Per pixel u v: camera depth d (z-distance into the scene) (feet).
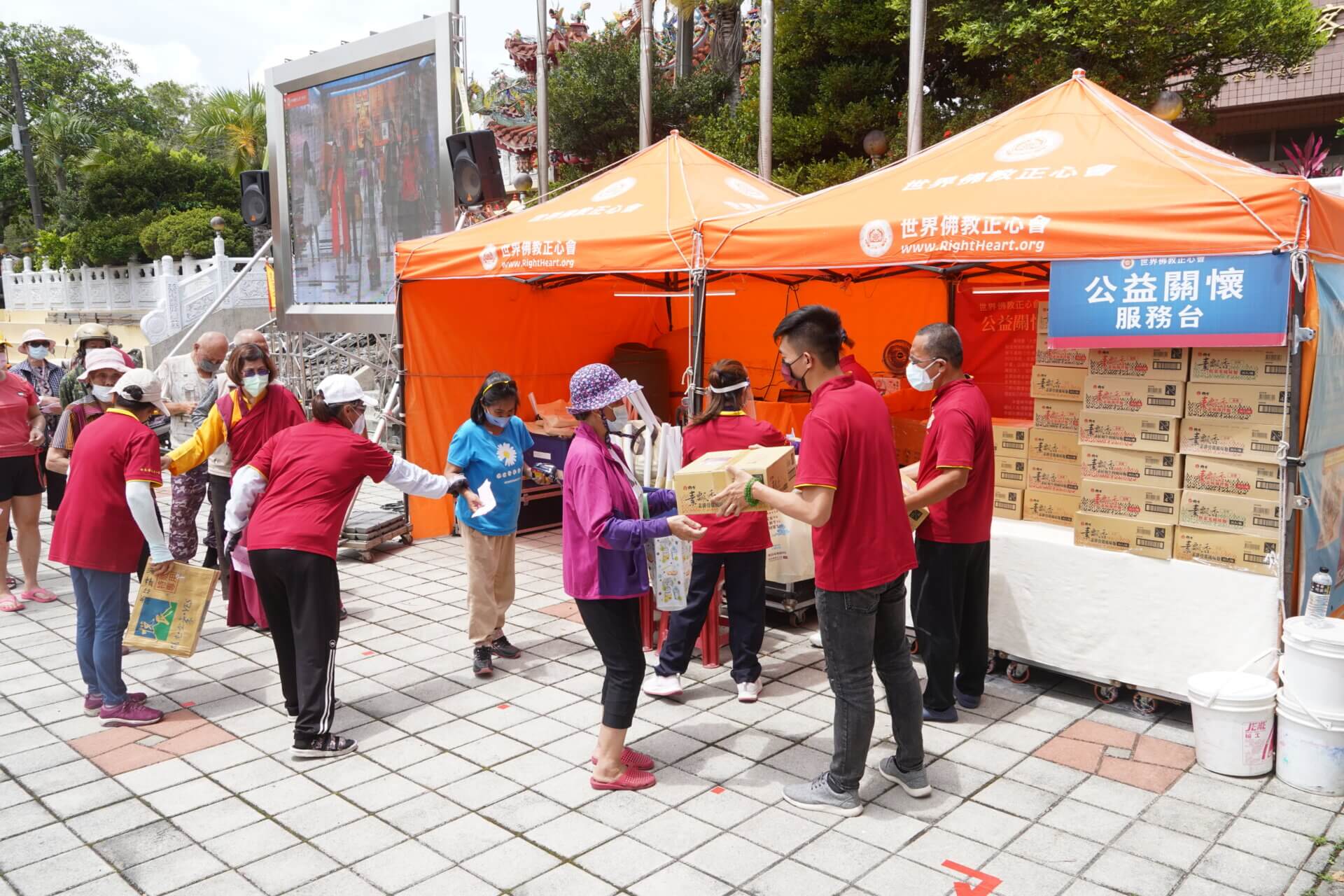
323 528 13.29
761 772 12.95
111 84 151.33
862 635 11.11
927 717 14.51
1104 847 10.96
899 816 11.72
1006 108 35.37
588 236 20.71
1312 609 12.36
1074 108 16.85
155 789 12.73
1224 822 11.45
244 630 19.54
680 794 12.35
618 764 12.42
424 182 27.61
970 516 13.85
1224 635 13.42
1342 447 15.17
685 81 51.70
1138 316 13.58
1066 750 13.44
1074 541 14.76
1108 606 14.48
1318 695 11.98
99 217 89.40
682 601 13.55
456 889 10.33
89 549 14.20
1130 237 13.55
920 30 25.46
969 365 22.53
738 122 44.68
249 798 12.46
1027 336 21.39
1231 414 13.15
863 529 10.89
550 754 13.65
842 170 37.60
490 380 16.29
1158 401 13.75
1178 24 31.86
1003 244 14.70
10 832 11.64
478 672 16.61
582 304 30.37
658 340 32.63
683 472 11.00
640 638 12.26
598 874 10.58
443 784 12.78
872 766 13.02
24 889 10.43
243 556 16.66
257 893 10.30
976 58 38.86
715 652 16.97
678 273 29.53
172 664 17.61
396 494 32.40
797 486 10.65
